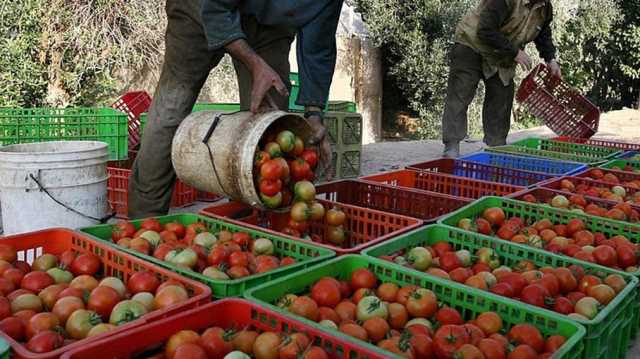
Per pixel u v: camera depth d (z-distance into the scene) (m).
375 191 4.84
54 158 4.27
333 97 16.58
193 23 4.04
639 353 3.02
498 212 4.12
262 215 4.18
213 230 3.71
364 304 2.64
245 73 4.49
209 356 2.14
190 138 3.77
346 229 4.11
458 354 2.23
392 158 9.19
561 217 4.11
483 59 7.76
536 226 4.01
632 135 12.08
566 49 18.69
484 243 3.48
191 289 2.62
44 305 2.66
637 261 3.51
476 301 2.69
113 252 3.04
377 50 17.72
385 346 2.30
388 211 4.78
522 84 8.85
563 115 9.01
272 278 2.85
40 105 10.49
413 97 18.14
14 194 4.28
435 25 17.02
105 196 4.72
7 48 9.80
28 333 2.36
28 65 10.05
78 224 4.44
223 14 3.52
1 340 2.01
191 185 3.96
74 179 4.37
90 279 2.82
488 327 2.48
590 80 19.55
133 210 4.60
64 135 6.61
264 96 3.56
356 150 7.50
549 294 2.87
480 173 5.98
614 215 4.19
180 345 2.09
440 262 3.29
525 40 7.62
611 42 19.14
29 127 6.45
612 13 18.25
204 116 3.83
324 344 2.18
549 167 6.36
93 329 2.35
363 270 2.95
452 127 7.98
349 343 2.09
